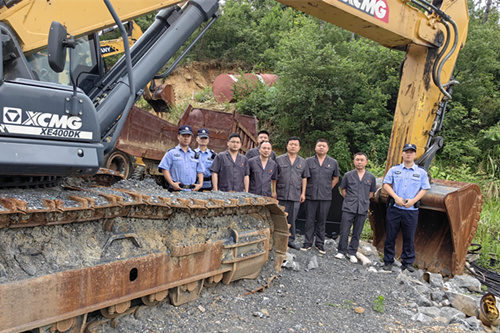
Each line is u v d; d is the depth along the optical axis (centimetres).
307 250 658
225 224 439
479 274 675
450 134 1561
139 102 1773
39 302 269
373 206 723
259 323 379
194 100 2086
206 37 2770
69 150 308
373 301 475
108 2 330
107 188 380
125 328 336
